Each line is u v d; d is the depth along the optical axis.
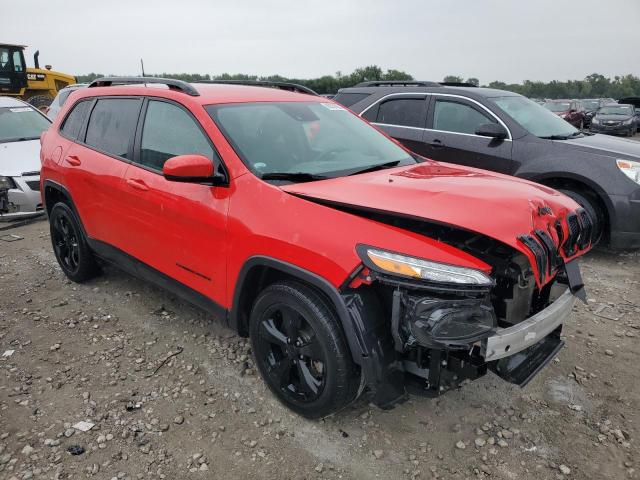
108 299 4.39
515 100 6.34
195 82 4.04
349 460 2.58
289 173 2.98
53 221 4.75
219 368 3.36
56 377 3.26
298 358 2.77
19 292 4.57
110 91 4.14
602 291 4.67
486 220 2.37
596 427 2.82
